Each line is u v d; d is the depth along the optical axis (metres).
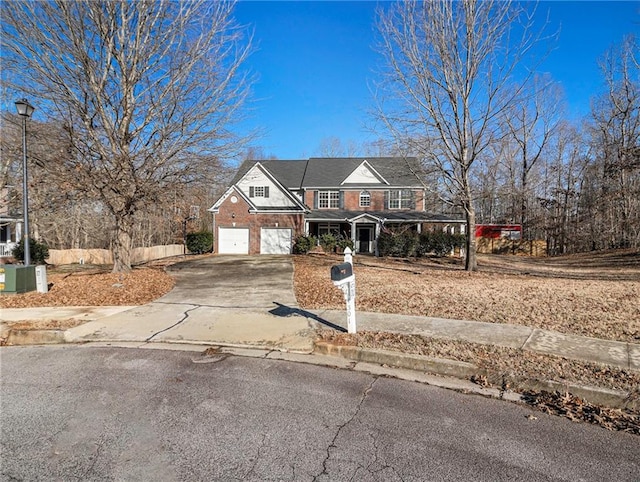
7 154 12.23
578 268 20.39
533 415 3.66
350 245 26.75
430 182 17.19
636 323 6.68
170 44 12.65
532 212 39.00
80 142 11.56
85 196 12.22
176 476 2.72
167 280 12.63
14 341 6.27
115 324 7.00
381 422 3.51
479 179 35.41
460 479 2.70
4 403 3.91
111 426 3.44
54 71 11.43
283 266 17.27
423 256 25.25
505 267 20.19
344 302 8.79
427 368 4.84
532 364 4.69
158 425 3.46
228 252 26.19
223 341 6.00
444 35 14.30
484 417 3.61
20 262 20.92
